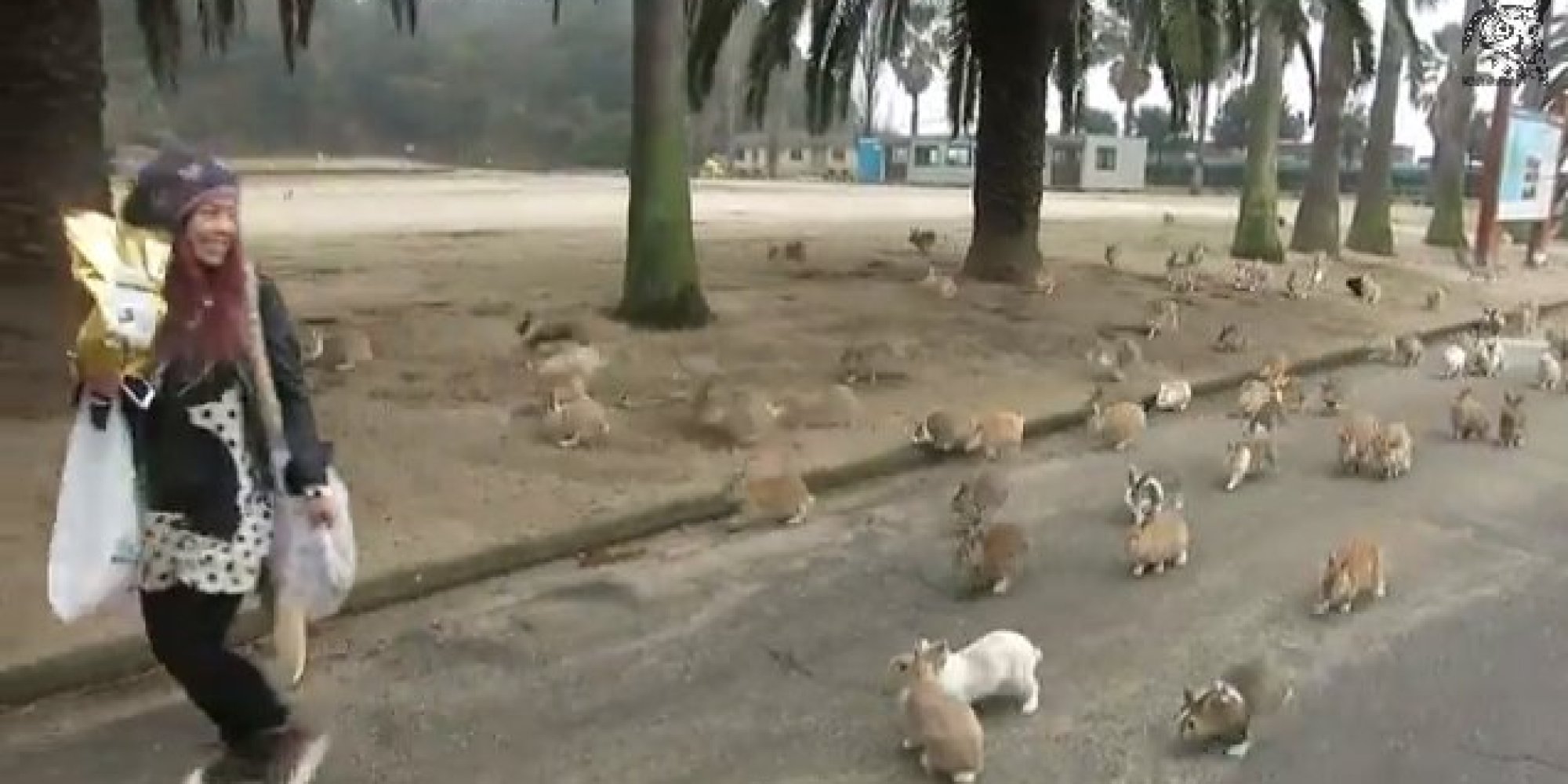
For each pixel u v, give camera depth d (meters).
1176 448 9.48
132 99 58.72
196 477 3.70
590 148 89.81
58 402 7.87
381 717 4.76
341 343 9.69
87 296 3.73
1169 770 4.56
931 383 10.59
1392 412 11.13
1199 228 29.22
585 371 9.51
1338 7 18.72
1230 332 13.24
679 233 11.79
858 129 93.81
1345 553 6.28
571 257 17.52
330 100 87.50
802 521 7.36
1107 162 79.06
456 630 5.58
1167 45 17.95
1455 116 30.73
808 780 4.43
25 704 4.72
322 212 27.84
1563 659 5.68
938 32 66.50
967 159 80.31
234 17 19.44
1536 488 8.69
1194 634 5.86
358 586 5.71
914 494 8.04
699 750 4.62
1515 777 4.56
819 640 5.66
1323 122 24.78
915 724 4.54
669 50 11.55
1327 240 25.16
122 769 4.30
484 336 10.98
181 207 3.65
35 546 5.79
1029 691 5.01
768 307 13.34
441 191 39.56
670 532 7.08
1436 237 31.14
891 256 18.70
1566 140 39.34
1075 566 6.77
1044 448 9.35
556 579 6.28
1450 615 6.21
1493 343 13.48
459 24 101.88
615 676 5.21
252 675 3.98
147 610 3.83
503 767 4.45
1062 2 16.45
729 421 8.38
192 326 3.66
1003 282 16.33
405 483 7.15
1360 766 4.62
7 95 8.21
